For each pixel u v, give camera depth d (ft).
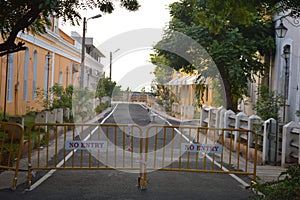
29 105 72.79
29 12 29.55
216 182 31.40
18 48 32.30
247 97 73.20
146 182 30.25
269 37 64.54
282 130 40.29
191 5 45.24
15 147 35.88
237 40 61.57
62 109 61.52
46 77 85.61
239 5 29.45
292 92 59.72
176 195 27.30
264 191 25.91
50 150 43.68
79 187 28.58
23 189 27.61
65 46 102.27
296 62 59.11
